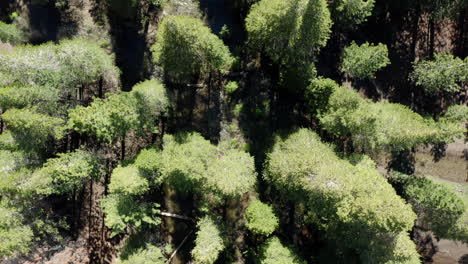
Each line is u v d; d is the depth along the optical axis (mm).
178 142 29172
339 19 29844
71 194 31875
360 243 27094
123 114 26781
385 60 28938
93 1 32062
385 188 24781
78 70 28641
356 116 26641
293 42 26891
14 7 31875
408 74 32406
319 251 30953
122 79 32156
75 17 32062
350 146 31859
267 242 29109
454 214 27844
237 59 31781
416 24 32406
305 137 28672
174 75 31703
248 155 29172
